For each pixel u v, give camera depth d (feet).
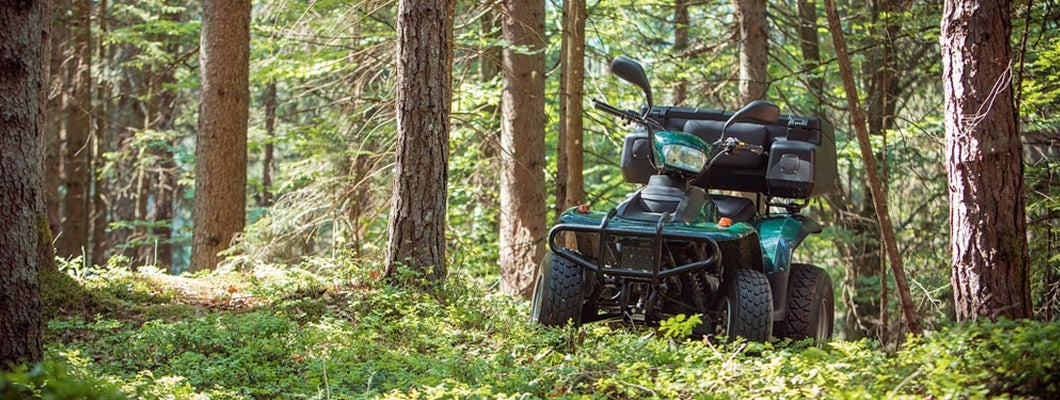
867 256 54.34
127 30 60.29
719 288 23.41
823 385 17.11
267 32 49.44
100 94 68.80
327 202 46.16
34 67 16.96
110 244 82.79
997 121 22.24
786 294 24.09
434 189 29.35
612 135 48.88
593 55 49.83
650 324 23.13
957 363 15.85
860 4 54.03
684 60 53.21
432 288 28.66
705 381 17.78
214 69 44.04
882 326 38.52
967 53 22.40
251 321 23.99
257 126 67.97
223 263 43.57
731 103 51.37
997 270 22.17
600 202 59.57
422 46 29.04
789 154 25.59
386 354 22.45
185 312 26.94
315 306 27.17
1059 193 35.91
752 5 44.57
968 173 22.45
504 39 42.75
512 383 19.08
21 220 16.69
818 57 55.67
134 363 21.95
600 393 17.88
